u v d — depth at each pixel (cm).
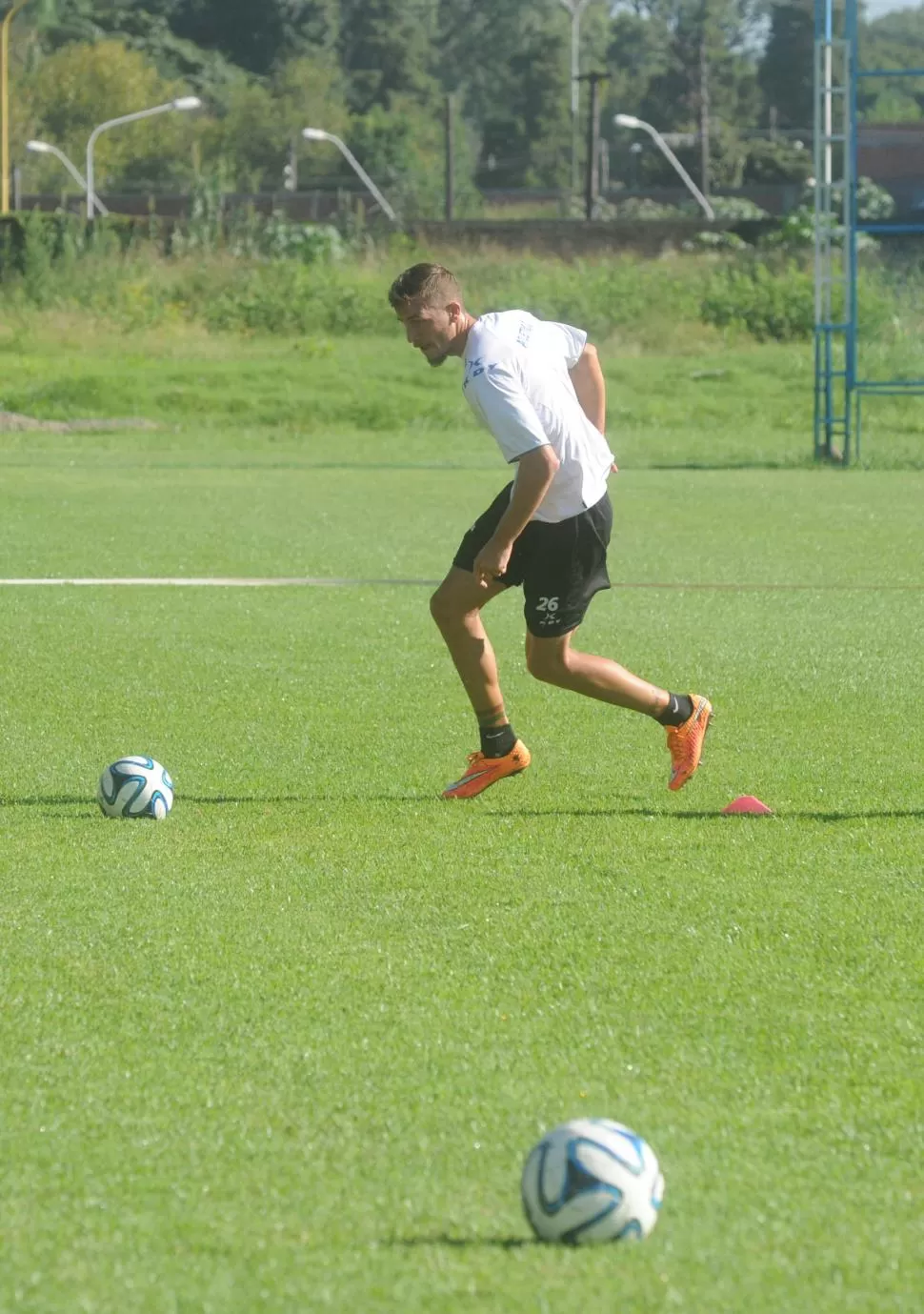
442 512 4000
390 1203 720
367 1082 847
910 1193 732
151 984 989
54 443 6106
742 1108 819
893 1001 965
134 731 1744
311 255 9994
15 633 2339
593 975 1007
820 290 5416
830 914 1129
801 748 1670
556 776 1556
